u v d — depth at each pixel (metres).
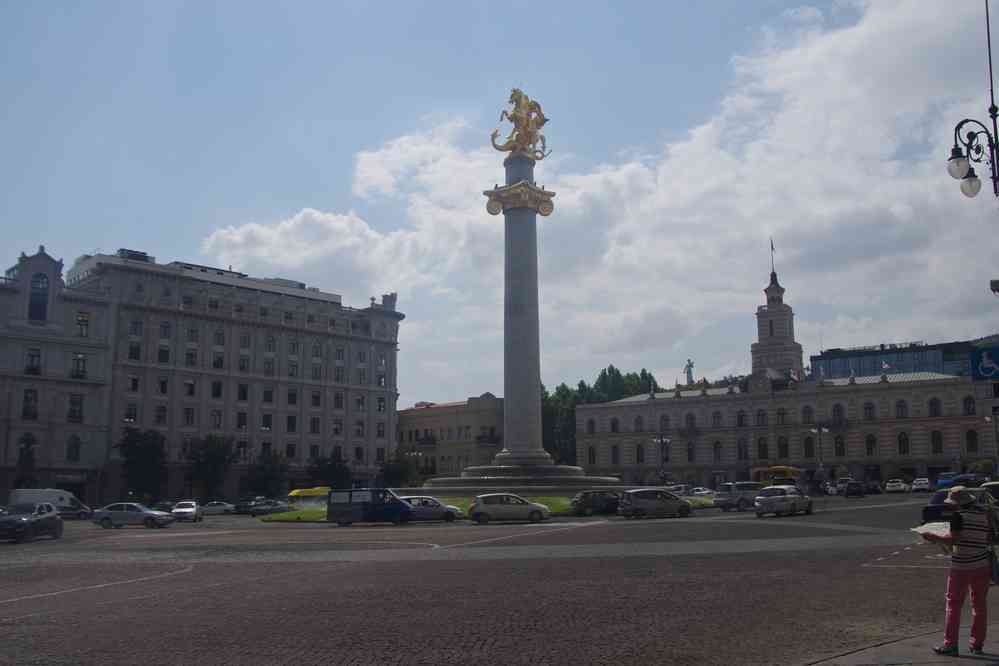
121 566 28.59
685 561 27.17
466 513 61.28
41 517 44.78
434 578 23.47
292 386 122.69
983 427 117.75
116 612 18.14
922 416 122.62
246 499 115.19
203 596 20.48
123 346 107.12
